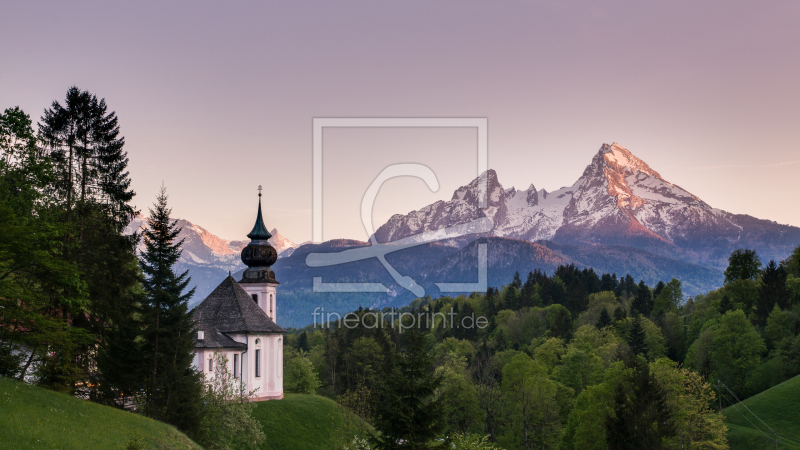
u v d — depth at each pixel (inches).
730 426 3907.5
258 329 3506.4
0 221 1724.9
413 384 1911.9
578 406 3430.1
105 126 2491.4
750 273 7135.8
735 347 4722.0
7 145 1886.1
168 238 2365.9
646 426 2723.9
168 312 2305.6
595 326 6614.2
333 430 3112.7
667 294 7583.7
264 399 3489.2
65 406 1691.7
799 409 3821.4
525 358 4005.9
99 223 2347.4
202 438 2250.2
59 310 2084.2
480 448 2672.2
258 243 4249.5
